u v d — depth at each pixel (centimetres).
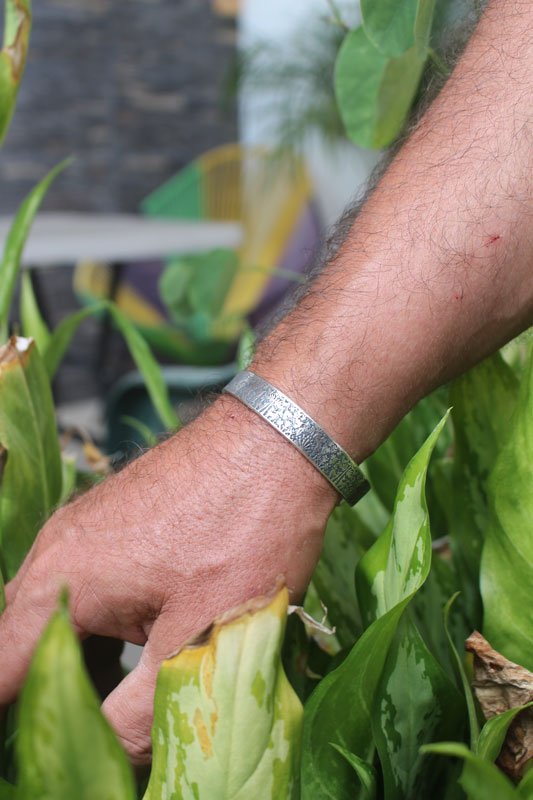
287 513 63
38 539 66
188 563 63
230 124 702
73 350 592
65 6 595
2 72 75
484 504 68
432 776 63
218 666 53
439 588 69
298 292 70
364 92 75
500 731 59
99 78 622
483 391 68
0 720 66
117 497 65
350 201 74
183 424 71
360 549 72
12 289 81
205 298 125
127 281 523
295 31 577
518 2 65
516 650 62
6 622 65
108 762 50
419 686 61
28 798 51
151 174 661
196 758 54
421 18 67
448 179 64
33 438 71
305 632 66
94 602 63
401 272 63
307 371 64
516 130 63
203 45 678
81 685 49
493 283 63
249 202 603
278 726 54
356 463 65
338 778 61
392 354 63
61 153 607
